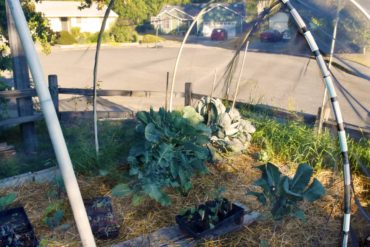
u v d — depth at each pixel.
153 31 29.36
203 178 3.67
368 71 2.88
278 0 2.95
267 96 7.23
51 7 32.38
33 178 3.61
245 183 3.63
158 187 3.21
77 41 29.28
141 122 3.69
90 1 6.20
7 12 4.61
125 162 3.89
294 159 4.10
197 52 14.80
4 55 5.75
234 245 2.70
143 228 2.88
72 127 5.11
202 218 2.76
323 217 3.10
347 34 2.92
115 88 11.68
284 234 2.87
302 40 3.06
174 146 3.45
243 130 4.40
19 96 4.73
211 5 4.21
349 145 4.06
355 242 2.69
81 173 3.65
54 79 5.34
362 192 3.52
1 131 5.65
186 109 3.93
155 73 14.67
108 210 2.94
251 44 4.17
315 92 7.52
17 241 2.56
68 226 2.84
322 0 3.03
